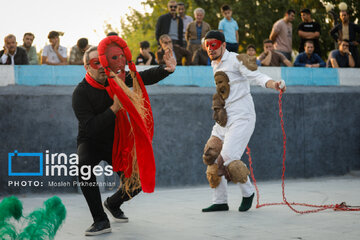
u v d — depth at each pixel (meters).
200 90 7.81
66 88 7.11
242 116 4.87
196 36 9.10
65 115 7.01
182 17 9.40
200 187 7.55
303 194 6.38
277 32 9.88
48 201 2.88
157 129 7.47
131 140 4.15
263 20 18.72
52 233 2.83
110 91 4.00
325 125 8.62
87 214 5.11
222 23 9.62
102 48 3.87
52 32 8.31
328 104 8.66
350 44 9.82
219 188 5.12
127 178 4.29
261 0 19.00
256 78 4.77
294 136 8.38
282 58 9.39
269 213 4.95
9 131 6.80
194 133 7.66
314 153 8.52
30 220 2.80
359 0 16.95
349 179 8.41
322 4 18.12
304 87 8.62
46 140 6.92
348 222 4.39
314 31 9.92
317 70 8.76
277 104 8.27
